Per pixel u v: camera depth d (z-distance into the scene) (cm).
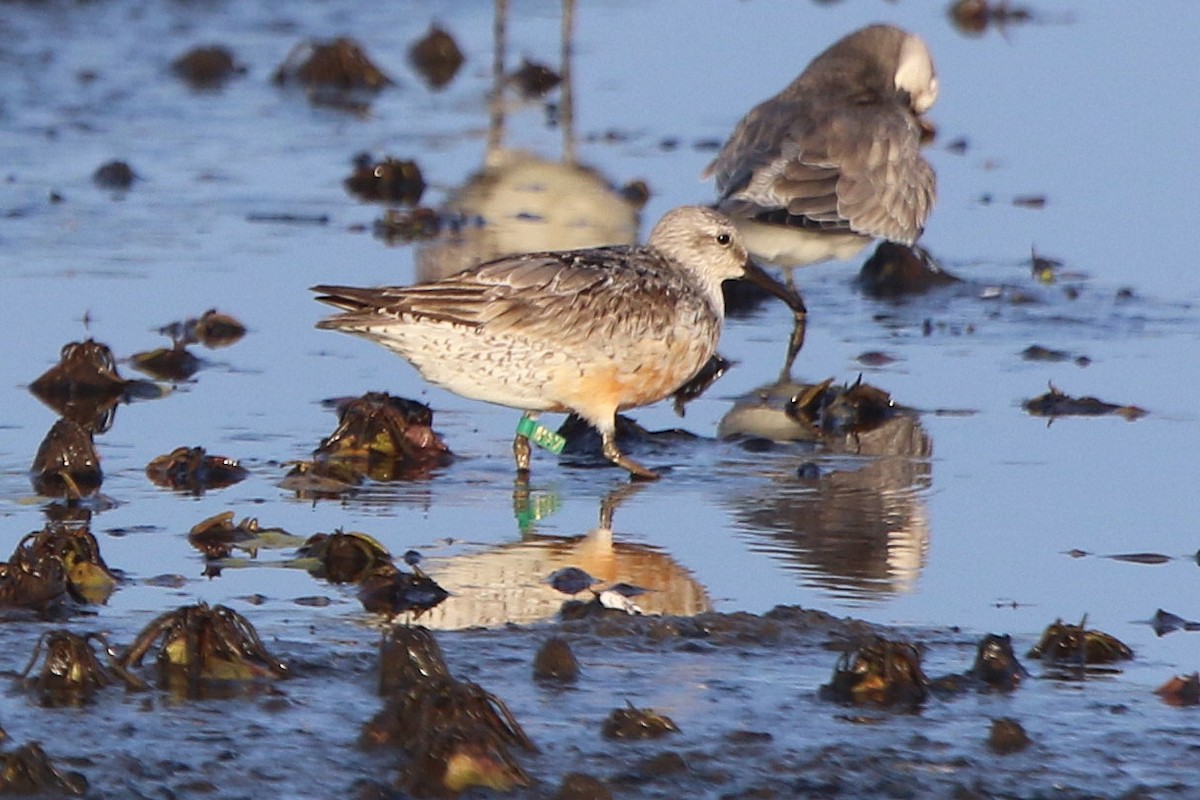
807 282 1912
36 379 1526
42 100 2408
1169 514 1266
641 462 1388
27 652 990
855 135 1794
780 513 1273
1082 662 1015
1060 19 2870
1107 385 1562
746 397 1552
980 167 2230
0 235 1894
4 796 829
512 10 2967
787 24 2838
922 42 1989
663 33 2805
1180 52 2681
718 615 1058
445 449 1397
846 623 1055
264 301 1733
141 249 1870
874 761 877
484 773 845
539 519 1257
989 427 1466
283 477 1327
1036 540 1217
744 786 850
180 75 2544
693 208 1466
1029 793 848
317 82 2539
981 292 1842
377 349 1631
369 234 1950
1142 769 874
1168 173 2200
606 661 995
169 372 1561
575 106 2469
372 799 836
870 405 1488
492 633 1034
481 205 2062
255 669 966
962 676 980
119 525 1218
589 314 1325
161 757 870
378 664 962
